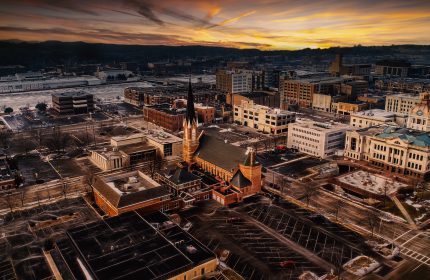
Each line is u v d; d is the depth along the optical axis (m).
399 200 146.50
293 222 127.31
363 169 181.50
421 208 139.62
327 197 150.38
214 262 98.25
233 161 155.12
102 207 137.75
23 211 137.25
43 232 121.25
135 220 113.62
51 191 156.25
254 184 149.00
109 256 94.31
